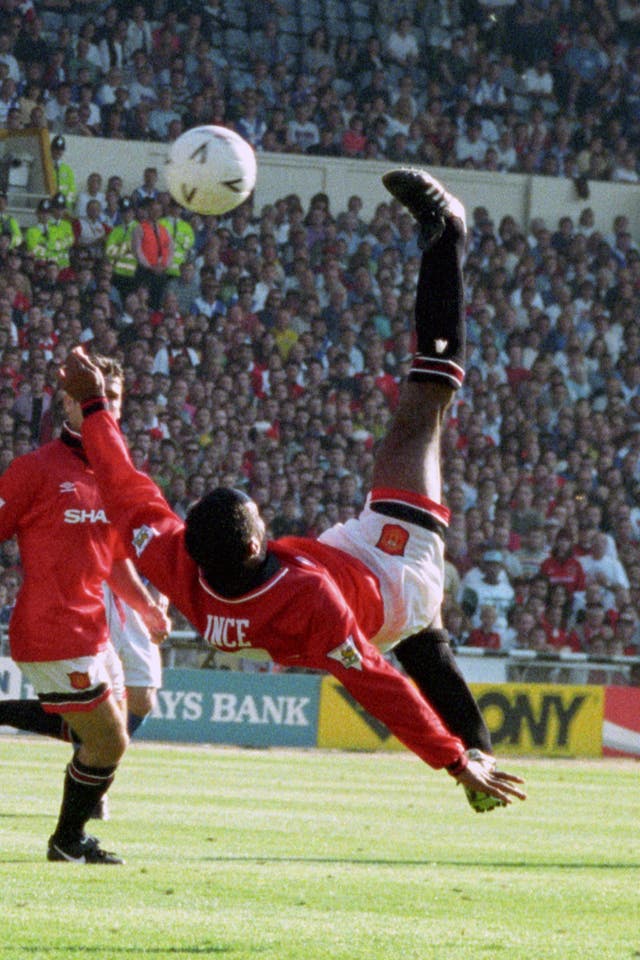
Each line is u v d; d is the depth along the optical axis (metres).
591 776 48.50
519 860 26.80
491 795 15.61
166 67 85.56
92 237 76.25
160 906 19.52
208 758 47.69
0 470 63.84
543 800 39.66
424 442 18.06
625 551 73.25
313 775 43.62
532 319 84.81
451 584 63.66
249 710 54.34
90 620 22.86
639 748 57.69
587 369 84.44
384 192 89.62
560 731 56.97
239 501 15.53
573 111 96.81
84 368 17.53
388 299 81.25
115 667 25.84
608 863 26.94
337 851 26.75
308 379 74.50
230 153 21.89
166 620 25.03
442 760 15.46
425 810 35.41
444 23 95.69
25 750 46.66
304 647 15.67
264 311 77.00
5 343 68.62
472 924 19.38
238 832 28.86
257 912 19.47
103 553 23.03
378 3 94.06
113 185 77.75
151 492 16.88
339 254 82.31
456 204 19.08
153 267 75.50
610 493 75.94
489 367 81.31
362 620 16.77
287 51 91.19
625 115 97.62
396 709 15.39
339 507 67.69
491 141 93.50
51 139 78.19
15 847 24.86
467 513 68.19
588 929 19.45
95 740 23.00
